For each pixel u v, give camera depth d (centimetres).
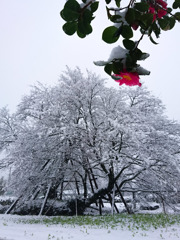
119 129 1006
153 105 1470
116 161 1030
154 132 1130
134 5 67
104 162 1123
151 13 66
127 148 1229
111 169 1188
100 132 1102
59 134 1206
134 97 1484
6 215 1191
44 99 1297
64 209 1284
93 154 1184
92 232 718
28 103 1474
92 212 1456
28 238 625
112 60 64
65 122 1198
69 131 1106
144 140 1187
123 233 699
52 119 1166
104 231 731
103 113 1169
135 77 62
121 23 67
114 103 1284
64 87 1319
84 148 1190
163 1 75
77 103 1233
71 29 70
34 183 1241
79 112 1262
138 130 1095
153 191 1262
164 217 1050
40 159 1243
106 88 1302
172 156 1042
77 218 1059
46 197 1235
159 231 712
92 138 1160
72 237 652
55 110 1146
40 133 1088
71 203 1304
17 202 1343
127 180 1259
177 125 1290
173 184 1184
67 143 1299
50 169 1297
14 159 1203
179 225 806
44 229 778
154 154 1066
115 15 66
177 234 655
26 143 1157
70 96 1196
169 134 1277
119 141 1170
